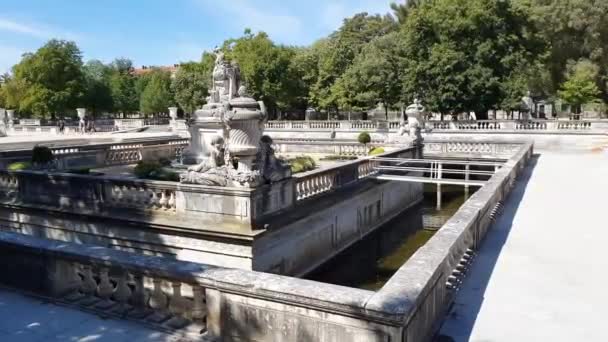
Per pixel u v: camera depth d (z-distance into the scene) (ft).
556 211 40.37
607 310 19.89
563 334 17.70
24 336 17.70
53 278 20.93
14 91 206.28
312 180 45.93
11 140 120.06
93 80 244.22
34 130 176.35
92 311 19.66
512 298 21.17
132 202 41.60
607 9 151.33
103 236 42.65
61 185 44.93
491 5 128.77
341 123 146.92
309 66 193.57
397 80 149.18
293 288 15.20
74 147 71.36
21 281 22.00
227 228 36.70
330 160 80.89
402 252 62.59
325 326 14.64
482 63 128.77
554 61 165.07
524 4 147.33
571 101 152.46
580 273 24.56
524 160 71.77
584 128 114.01
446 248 20.20
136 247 41.09
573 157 88.28
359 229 59.67
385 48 161.68
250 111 37.32
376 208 65.62
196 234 37.70
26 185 47.11
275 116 208.33
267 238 38.55
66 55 212.23
